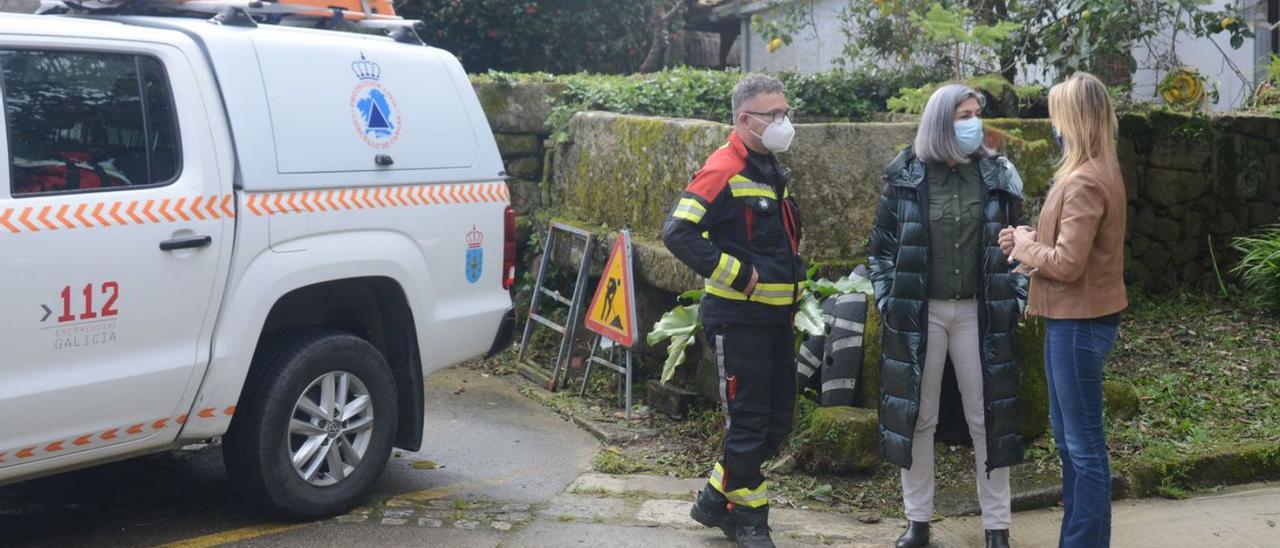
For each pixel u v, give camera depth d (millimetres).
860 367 5418
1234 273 8125
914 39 8250
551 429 6262
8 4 7199
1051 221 3986
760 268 4336
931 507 4559
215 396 4375
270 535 4562
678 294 6387
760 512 4469
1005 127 6473
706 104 8195
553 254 7664
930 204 4352
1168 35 10031
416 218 5027
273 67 4633
